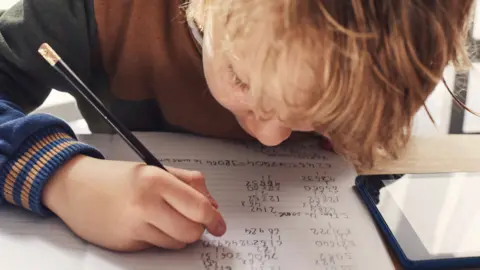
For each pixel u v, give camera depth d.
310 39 0.35
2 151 0.45
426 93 0.38
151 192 0.43
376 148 0.42
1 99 0.53
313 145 0.59
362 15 0.34
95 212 0.43
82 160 0.46
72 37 0.58
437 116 0.78
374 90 0.36
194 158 0.55
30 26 0.56
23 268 0.40
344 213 0.49
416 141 0.62
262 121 0.44
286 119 0.40
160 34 0.58
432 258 0.44
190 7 0.49
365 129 0.39
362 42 0.34
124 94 0.63
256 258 0.44
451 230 0.48
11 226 0.44
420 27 0.35
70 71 0.46
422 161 0.59
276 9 0.35
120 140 0.56
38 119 0.47
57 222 0.45
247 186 0.52
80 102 0.63
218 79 0.44
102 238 0.43
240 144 0.58
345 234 0.47
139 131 0.60
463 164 0.59
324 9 0.34
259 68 0.37
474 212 0.50
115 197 0.43
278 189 0.52
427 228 0.48
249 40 0.37
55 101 0.78
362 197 0.52
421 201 0.51
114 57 0.61
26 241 0.43
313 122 0.40
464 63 0.39
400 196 0.51
